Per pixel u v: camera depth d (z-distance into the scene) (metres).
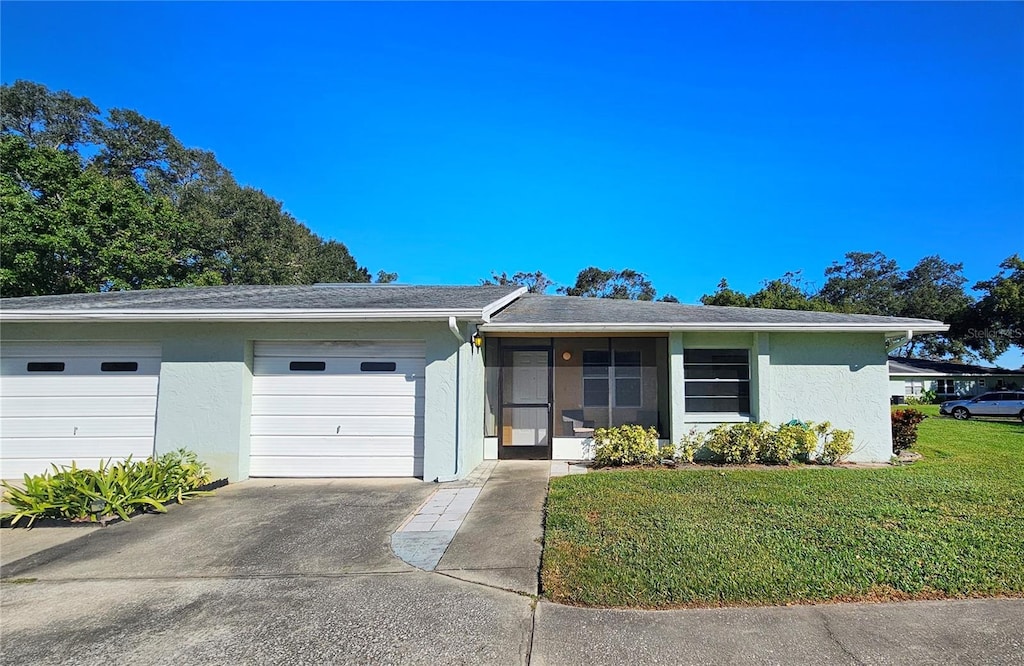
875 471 8.19
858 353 9.80
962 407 26.06
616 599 3.67
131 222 21.84
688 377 9.98
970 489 6.76
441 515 6.05
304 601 3.82
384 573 4.34
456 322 7.98
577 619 3.45
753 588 3.75
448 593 3.91
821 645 3.08
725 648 3.07
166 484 6.63
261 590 4.03
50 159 20.73
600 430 9.38
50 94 35.16
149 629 3.44
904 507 5.84
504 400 10.11
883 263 54.97
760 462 9.23
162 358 8.16
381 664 2.99
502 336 10.20
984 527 5.06
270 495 7.11
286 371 8.39
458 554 4.74
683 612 3.50
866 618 3.38
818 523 5.25
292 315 7.77
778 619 3.39
